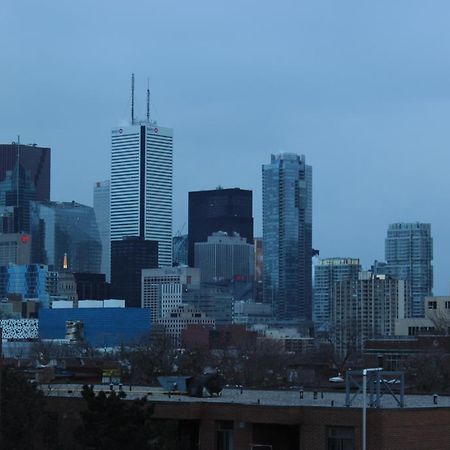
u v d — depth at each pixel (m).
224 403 97.56
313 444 92.75
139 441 89.94
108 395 100.88
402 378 98.00
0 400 96.88
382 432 89.44
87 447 94.25
